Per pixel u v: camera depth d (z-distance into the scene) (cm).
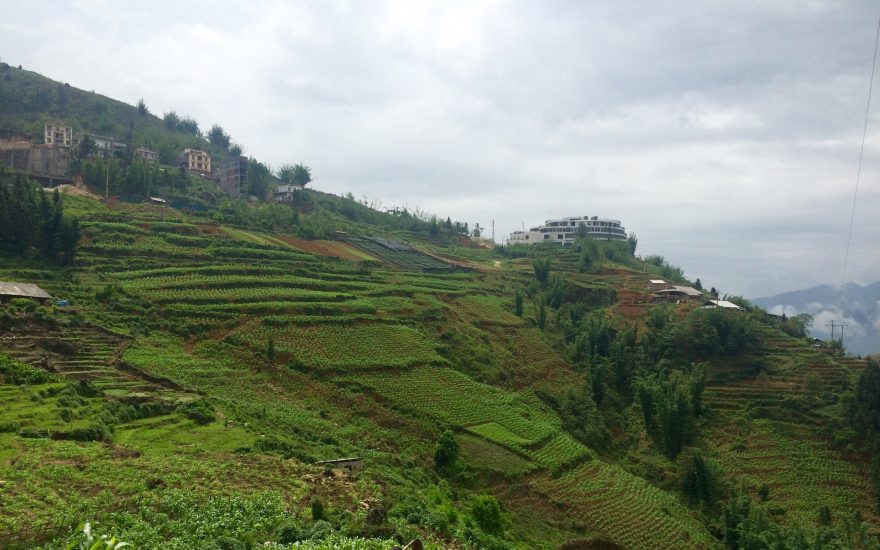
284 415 7794
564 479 8469
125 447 5484
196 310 10344
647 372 12381
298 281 12600
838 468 9850
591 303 16588
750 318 14050
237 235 14825
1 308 8556
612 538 7394
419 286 14862
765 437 10581
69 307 9444
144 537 3706
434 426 8738
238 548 3725
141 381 7675
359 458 6738
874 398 10350
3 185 11312
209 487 4703
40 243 11262
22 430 5366
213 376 8506
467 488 7556
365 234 19700
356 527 4184
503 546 5334
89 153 18325
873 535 8388
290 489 4934
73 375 7388
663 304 15475
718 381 12138
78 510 3941
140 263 12000
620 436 11075
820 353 12825
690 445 10444
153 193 17150
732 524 8406
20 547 3472
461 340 12225
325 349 10094
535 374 12338
